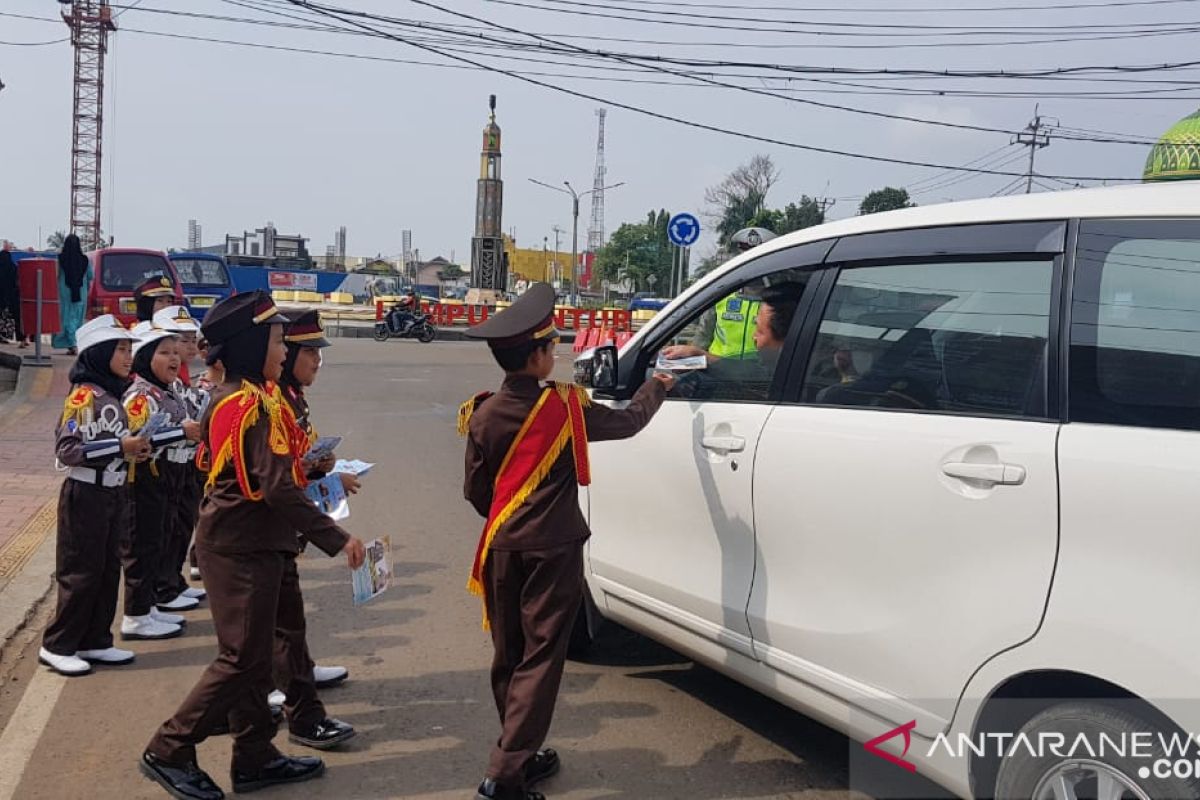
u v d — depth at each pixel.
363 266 91.44
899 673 3.14
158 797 3.78
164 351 5.26
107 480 4.86
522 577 3.68
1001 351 3.05
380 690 4.81
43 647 4.97
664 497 4.16
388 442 11.33
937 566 3.03
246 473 3.56
